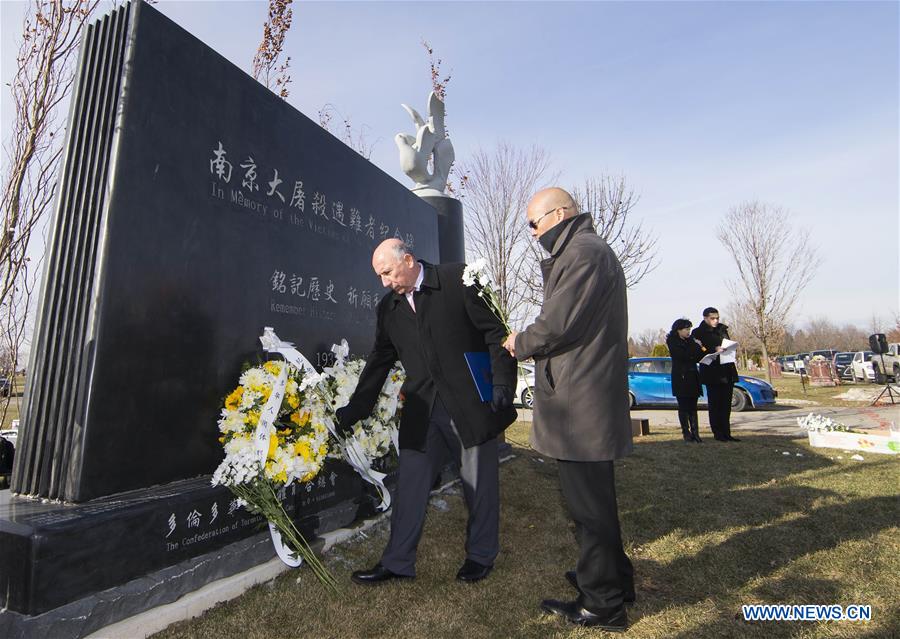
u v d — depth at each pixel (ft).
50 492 7.20
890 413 33.73
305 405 9.00
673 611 7.41
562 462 7.20
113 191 7.60
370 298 14.14
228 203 9.61
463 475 8.90
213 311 9.11
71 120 8.64
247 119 10.24
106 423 7.30
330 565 8.93
